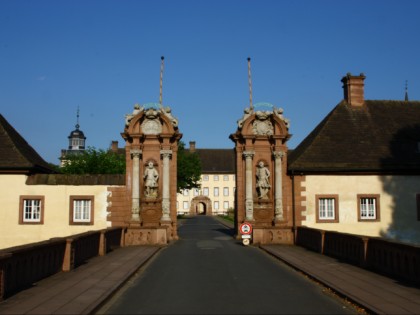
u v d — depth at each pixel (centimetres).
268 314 1066
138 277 1595
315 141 3219
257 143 3181
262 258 2170
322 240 2289
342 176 3080
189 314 1062
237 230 3244
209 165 12494
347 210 3058
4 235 2973
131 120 3092
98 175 3059
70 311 1038
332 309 1119
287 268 1827
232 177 12438
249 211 3125
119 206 3017
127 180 3044
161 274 1664
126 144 3102
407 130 3338
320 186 3072
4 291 1184
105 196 3023
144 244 2845
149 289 1370
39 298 1181
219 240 3203
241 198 3192
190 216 10231
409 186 3081
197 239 3303
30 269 1380
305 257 2112
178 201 12325
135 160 3061
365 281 1444
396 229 3050
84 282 1416
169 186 3114
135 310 1106
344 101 3503
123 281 1438
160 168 3123
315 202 3059
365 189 3075
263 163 3173
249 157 3148
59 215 2998
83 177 3034
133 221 2989
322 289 1372
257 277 1594
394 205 3064
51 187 3014
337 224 3048
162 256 2247
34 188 3008
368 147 3200
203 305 1154
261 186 3141
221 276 1614
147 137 3106
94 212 3008
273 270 1769
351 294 1234
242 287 1400
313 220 3052
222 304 1166
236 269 1792
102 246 2192
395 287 1338
